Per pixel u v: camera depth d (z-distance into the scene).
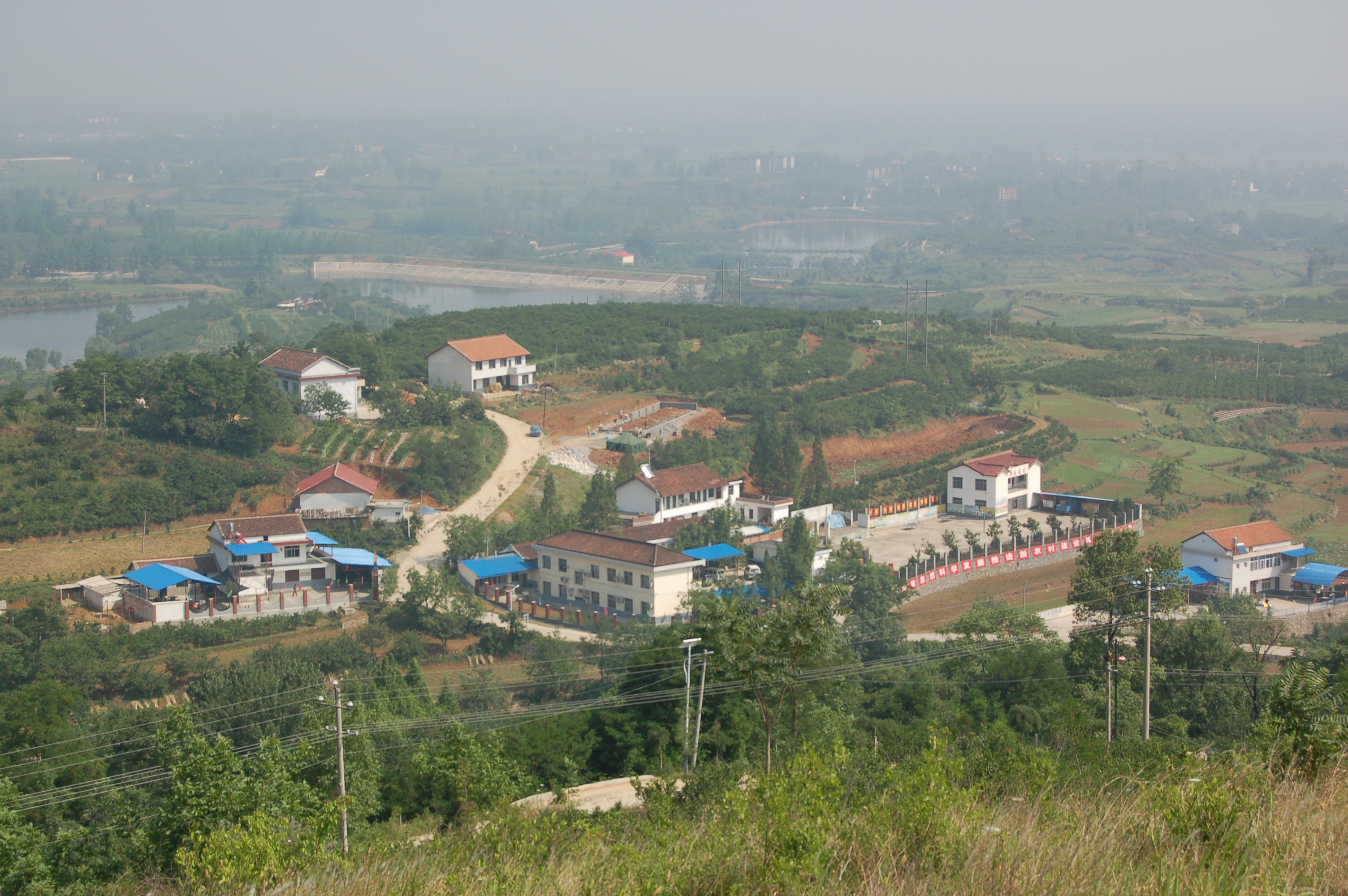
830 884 12.54
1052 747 30.86
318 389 94.56
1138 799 14.59
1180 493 91.81
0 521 68.69
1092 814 14.22
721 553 68.88
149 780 36.94
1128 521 84.06
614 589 64.19
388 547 75.00
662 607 62.59
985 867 12.38
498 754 35.22
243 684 43.72
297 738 37.00
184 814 26.47
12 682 51.00
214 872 17.78
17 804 32.06
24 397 82.50
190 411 83.12
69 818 34.03
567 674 52.56
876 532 83.31
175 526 73.94
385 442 89.69
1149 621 38.00
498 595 66.12
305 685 44.62
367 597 65.81
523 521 76.50
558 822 21.98
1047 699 42.84
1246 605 62.69
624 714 40.47
